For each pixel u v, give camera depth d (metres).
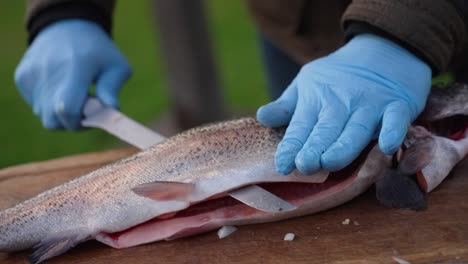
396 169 1.48
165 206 1.46
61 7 1.78
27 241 1.47
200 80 2.39
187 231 1.45
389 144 1.43
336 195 1.46
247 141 1.48
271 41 1.95
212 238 1.46
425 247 1.40
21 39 3.87
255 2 1.90
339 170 1.47
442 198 1.47
